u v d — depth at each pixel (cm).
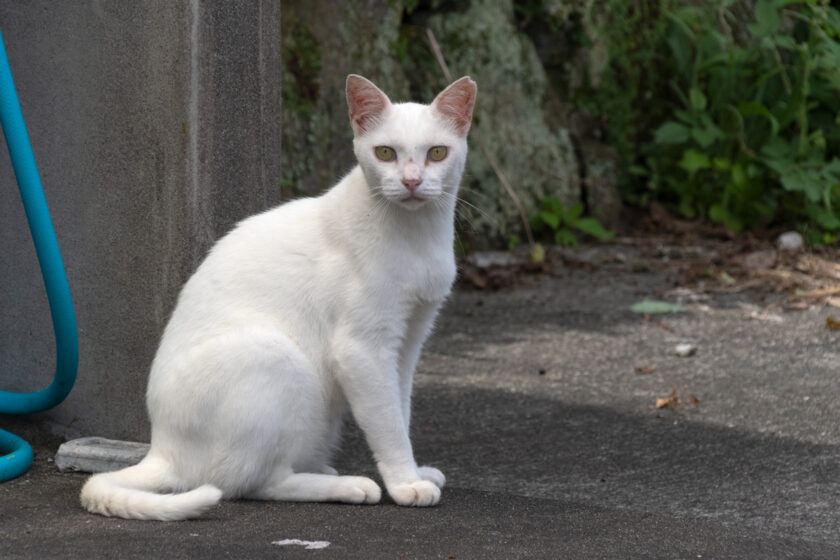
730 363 557
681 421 459
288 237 351
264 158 405
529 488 375
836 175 887
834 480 377
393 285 338
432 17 892
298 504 336
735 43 997
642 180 998
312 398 337
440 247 352
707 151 951
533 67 934
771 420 455
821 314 662
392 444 341
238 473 329
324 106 804
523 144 917
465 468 402
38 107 411
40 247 360
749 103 888
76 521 312
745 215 922
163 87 375
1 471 361
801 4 965
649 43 998
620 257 859
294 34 787
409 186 332
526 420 467
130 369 400
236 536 296
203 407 326
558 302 730
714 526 326
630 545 299
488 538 301
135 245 392
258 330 332
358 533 302
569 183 945
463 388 521
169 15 369
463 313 704
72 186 406
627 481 382
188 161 375
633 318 675
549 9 934
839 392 494
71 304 369
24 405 398
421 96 870
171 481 333
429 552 285
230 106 386
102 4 385
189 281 358
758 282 746
